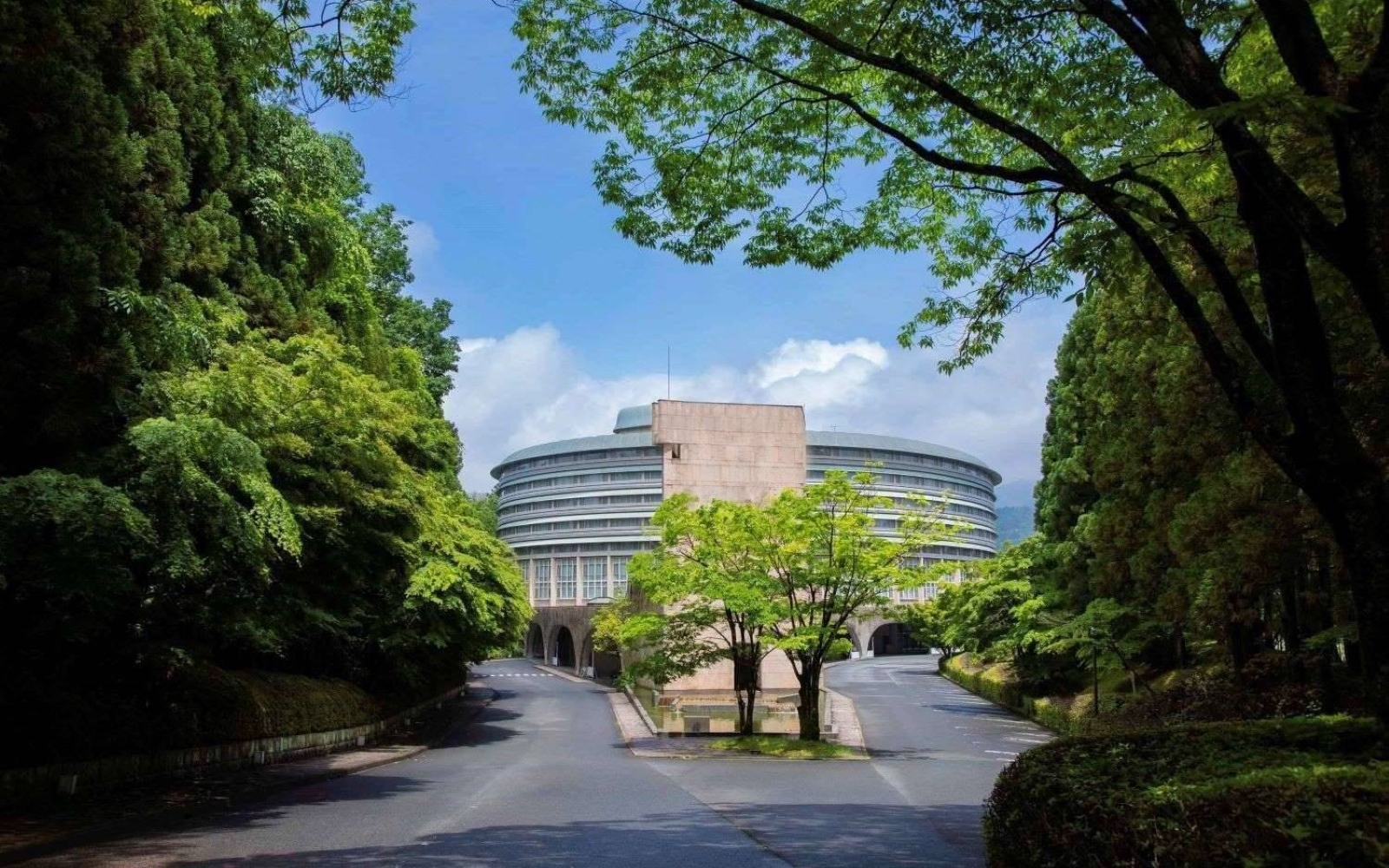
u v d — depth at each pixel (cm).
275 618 1667
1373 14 841
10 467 1125
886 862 881
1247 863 394
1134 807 482
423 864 862
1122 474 2189
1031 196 988
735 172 981
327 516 1742
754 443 3612
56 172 1135
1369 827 388
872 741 2906
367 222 3622
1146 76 857
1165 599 1977
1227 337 1420
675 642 2662
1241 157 588
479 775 1862
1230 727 765
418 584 2488
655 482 10475
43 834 991
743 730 2661
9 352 1079
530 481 11188
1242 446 1568
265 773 1723
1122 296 784
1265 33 873
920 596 8219
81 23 1220
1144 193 912
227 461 1147
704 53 920
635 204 989
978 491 11656
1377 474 576
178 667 1517
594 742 2830
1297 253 605
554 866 852
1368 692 577
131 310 1129
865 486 2922
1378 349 1002
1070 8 775
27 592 1105
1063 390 3189
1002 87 871
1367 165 568
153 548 1109
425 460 2889
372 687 2923
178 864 866
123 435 1152
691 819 1200
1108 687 3228
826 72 893
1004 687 4147
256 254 1933
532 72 959
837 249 995
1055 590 3206
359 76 934
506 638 3584
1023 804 619
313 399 1748
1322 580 1734
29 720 1197
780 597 2612
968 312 973
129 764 1398
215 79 1778
